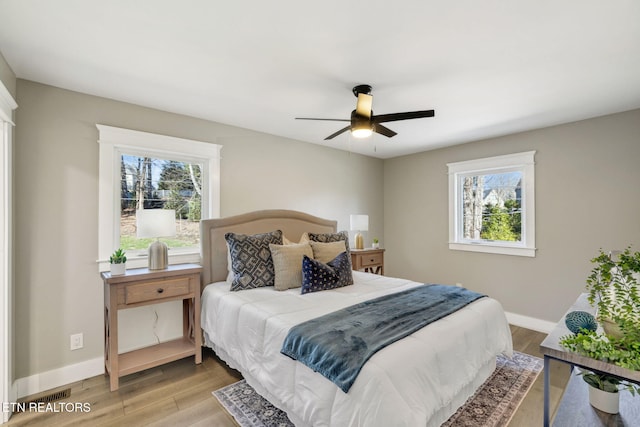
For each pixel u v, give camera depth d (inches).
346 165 179.5
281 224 137.8
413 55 74.8
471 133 141.9
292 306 84.0
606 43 69.1
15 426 72.1
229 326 88.6
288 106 109.3
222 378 92.7
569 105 107.3
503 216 150.3
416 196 183.8
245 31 65.3
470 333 74.9
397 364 55.3
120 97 100.4
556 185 129.7
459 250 163.3
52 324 89.6
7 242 76.3
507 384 88.7
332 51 73.2
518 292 141.3
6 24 62.3
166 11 58.7
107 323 91.5
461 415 74.9
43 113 89.5
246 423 71.9
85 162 96.0
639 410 60.6
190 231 122.6
